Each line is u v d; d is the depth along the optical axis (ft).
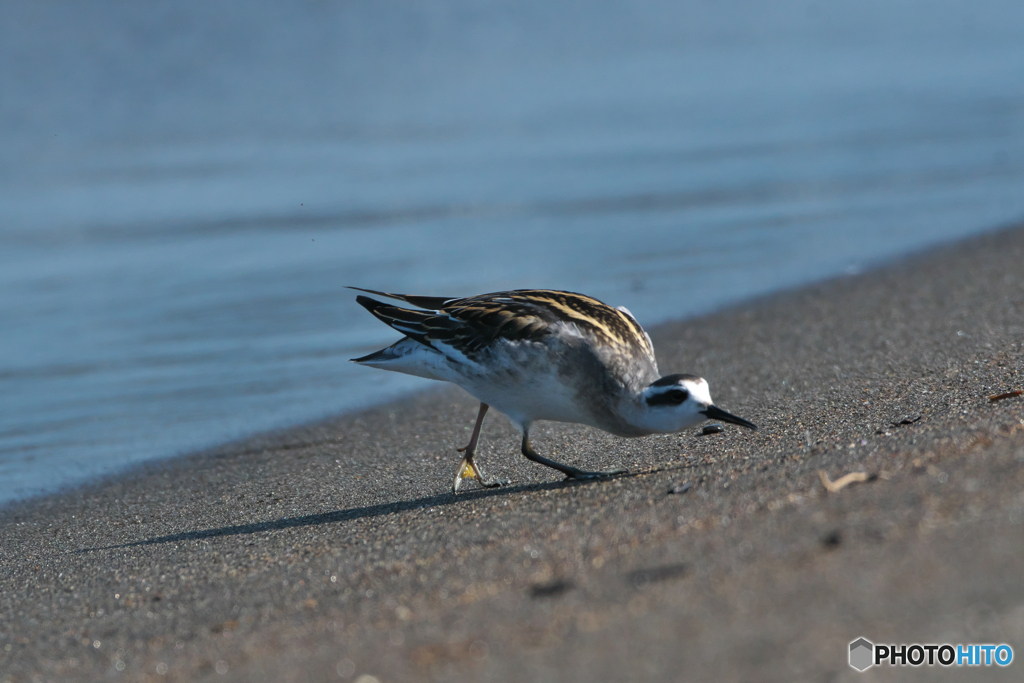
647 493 25.59
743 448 30.19
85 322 53.78
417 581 22.21
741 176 79.66
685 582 18.63
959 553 17.44
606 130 96.22
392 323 32.60
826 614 16.61
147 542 29.86
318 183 80.79
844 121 97.50
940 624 15.85
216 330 52.39
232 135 94.73
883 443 25.02
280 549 27.22
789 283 55.01
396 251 64.34
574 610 18.60
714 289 55.26
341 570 24.18
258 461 37.37
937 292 48.34
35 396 44.62
